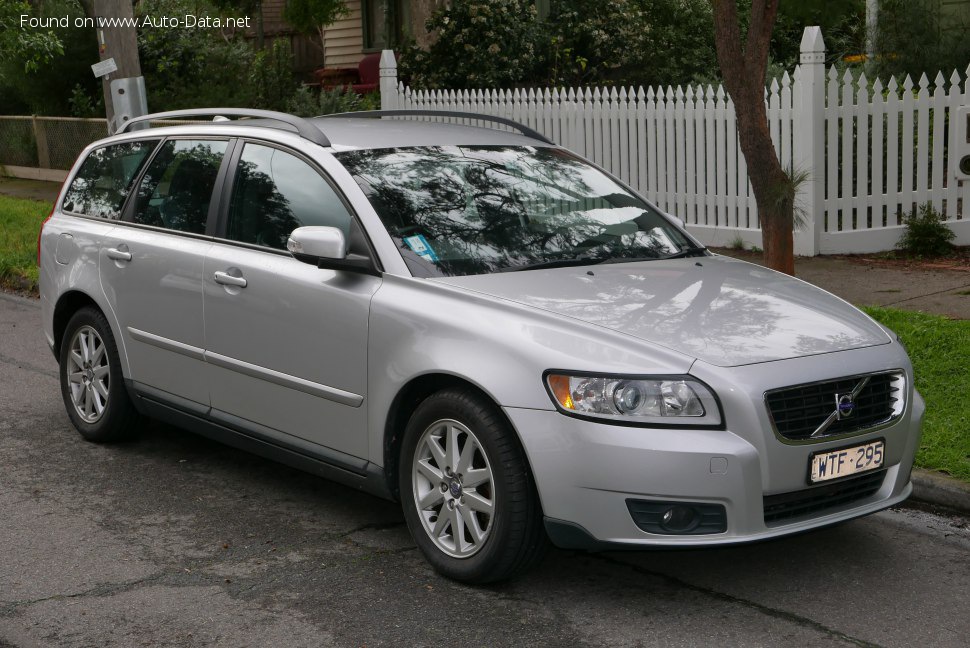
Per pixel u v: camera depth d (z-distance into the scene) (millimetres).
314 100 19547
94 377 6441
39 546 4965
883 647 3951
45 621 4188
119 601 4371
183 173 5992
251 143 5637
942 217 11172
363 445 4820
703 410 4008
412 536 4871
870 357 4383
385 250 4805
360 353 4746
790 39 17844
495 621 4168
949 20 14594
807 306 4699
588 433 4012
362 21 23984
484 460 4352
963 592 4422
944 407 6188
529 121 13656
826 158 10891
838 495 4328
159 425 6949
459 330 4387
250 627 4133
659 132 12094
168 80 20969
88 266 6355
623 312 4383
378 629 4109
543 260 4996
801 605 4305
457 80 18266
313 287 4961
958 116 10859
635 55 18578
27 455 6332
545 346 4176
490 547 4305
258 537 5070
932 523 5172
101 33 12883
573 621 4164
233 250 5453
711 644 3969
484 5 17922
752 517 4027
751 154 7480
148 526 5219
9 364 8523
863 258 10820
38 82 20844
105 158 6680
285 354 5109
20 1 19859
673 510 4020
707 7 18406
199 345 5598
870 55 14664
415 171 5250
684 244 5562
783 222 7539
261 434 5340
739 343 4227
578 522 4066
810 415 4164
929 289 9227
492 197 5262
